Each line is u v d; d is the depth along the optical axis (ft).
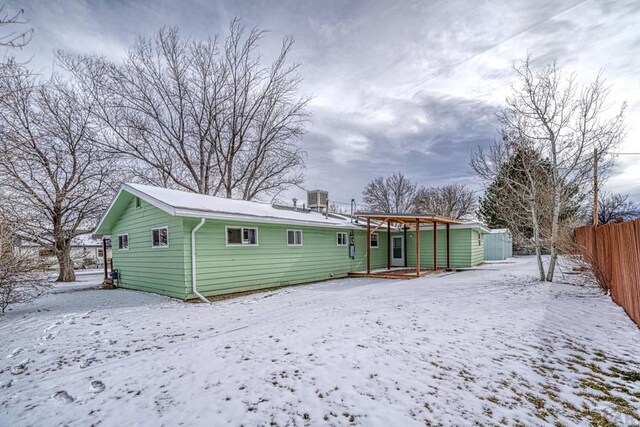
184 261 27.94
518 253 86.33
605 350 13.32
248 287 32.78
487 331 16.06
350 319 18.88
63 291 37.11
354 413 9.05
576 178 30.81
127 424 8.91
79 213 54.24
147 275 33.86
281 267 36.58
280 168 75.77
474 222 51.85
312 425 8.58
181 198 31.96
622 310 19.62
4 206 28.19
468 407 9.21
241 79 70.90
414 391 10.15
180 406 9.72
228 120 71.97
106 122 58.80
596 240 27.58
